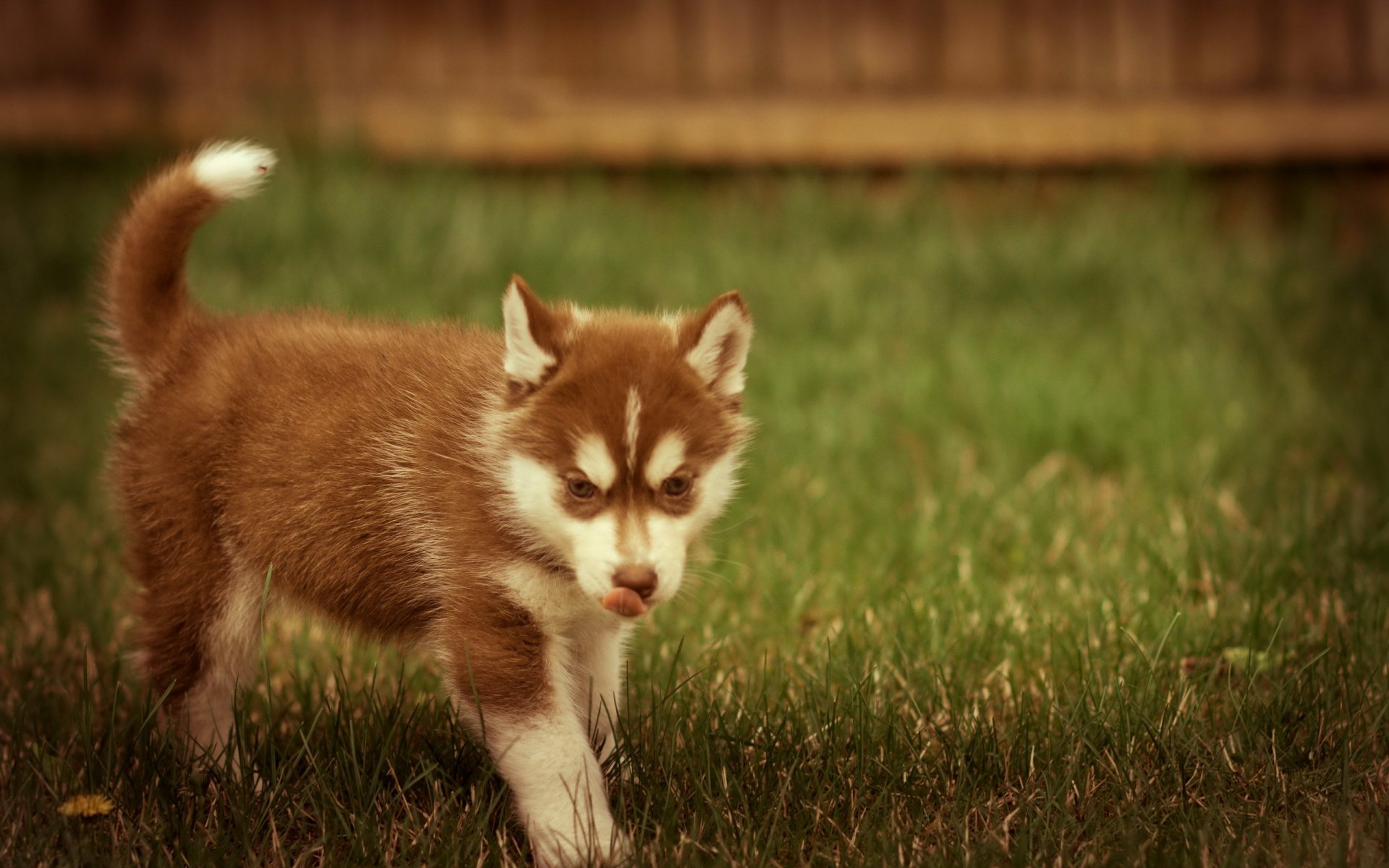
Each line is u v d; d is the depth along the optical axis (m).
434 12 17.55
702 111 17.34
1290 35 17.38
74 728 7.00
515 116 17.28
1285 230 16.94
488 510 6.27
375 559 6.59
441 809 6.18
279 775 6.37
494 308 13.45
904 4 17.53
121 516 7.16
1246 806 6.16
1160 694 7.07
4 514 10.35
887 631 7.94
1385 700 6.76
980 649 7.77
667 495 6.15
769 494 10.23
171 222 7.19
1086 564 8.86
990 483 10.38
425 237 15.34
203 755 6.55
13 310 14.45
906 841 5.86
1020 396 11.87
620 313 6.98
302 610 6.92
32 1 17.34
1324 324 13.48
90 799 6.21
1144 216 16.36
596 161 17.41
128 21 17.44
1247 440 11.02
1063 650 7.52
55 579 8.80
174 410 6.91
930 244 15.73
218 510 6.82
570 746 6.08
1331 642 7.62
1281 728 6.67
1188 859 5.70
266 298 13.90
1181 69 17.48
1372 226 16.42
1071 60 17.53
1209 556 8.66
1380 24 17.25
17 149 17.05
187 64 17.53
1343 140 16.86
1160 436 11.10
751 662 7.91
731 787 6.32
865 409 11.98
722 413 6.43
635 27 17.61
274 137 16.77
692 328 6.43
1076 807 6.25
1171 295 14.48
